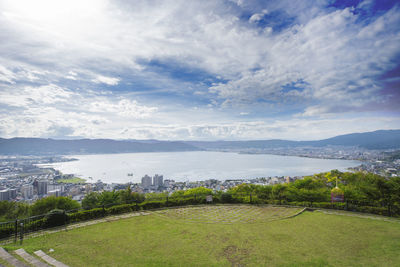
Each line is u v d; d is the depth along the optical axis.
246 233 9.97
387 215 13.06
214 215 13.41
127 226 11.12
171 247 8.36
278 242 8.84
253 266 6.82
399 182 14.71
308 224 11.35
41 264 6.54
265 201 16.94
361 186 17.25
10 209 14.74
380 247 8.29
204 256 7.55
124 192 16.59
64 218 11.48
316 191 17.23
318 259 7.29
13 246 8.32
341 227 10.80
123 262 7.07
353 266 6.80
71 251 7.94
